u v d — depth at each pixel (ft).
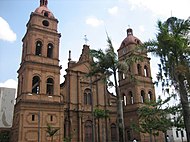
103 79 76.18
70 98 134.10
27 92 108.37
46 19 128.88
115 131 147.23
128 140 143.64
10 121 133.90
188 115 53.26
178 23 59.41
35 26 123.03
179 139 191.31
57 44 128.26
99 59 76.02
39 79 114.62
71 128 127.65
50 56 125.80
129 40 159.84
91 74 78.64
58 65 123.03
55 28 130.82
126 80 155.74
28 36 122.62
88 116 137.18
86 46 154.20
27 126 103.04
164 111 106.93
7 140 125.08
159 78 58.03
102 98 149.18
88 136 133.80
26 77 110.83
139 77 150.20
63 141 110.63
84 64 148.36
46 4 139.23
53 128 109.40
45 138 105.70
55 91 117.39
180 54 56.59
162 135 143.84
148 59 162.20
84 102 140.15
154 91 155.33
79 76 142.41
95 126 137.90
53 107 113.29
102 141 137.28
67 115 130.31
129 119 146.41
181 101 54.65
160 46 57.98
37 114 107.55
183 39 56.85
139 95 145.28
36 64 115.65
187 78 55.01
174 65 55.98
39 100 110.22
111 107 150.92
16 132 106.63
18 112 107.76
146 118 118.01
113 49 76.95
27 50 117.91
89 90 145.18
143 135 135.85
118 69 75.66
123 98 157.07
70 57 145.07
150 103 121.29
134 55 75.51
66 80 138.62
